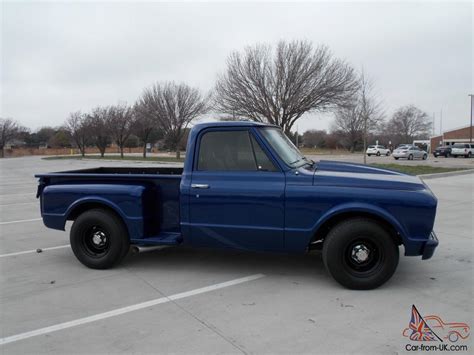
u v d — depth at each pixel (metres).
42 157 55.31
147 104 39.34
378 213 4.21
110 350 3.24
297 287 4.50
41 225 8.36
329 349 3.18
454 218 8.19
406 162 31.33
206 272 5.08
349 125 61.81
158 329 3.57
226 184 4.67
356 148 71.50
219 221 4.73
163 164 30.33
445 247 6.05
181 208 4.87
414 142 76.94
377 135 82.69
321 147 81.38
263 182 4.56
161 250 6.12
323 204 4.36
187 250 6.11
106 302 4.19
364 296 4.21
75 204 5.27
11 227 8.16
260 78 24.22
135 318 3.80
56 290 4.55
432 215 4.18
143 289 4.54
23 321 3.78
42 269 5.33
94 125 46.47
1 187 16.38
